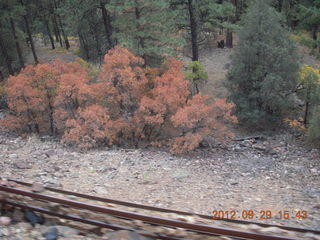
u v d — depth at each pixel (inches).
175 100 759.7
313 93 877.8
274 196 402.0
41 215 174.4
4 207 175.6
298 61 919.7
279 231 179.3
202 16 1106.1
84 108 824.9
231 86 975.6
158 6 836.0
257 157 698.2
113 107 840.9
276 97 887.7
